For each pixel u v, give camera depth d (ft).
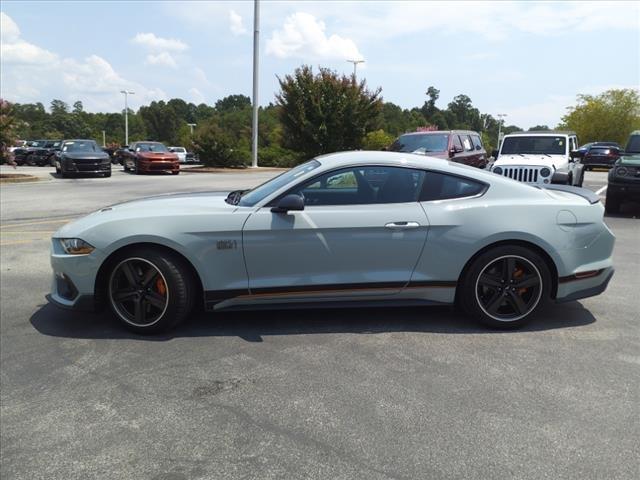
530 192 15.03
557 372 12.16
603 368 12.37
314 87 96.17
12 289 19.24
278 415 10.40
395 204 14.60
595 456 8.98
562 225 14.58
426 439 9.52
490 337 14.32
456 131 47.83
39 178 72.69
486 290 14.83
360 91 97.50
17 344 14.15
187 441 9.59
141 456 9.18
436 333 14.60
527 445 9.30
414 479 8.44
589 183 66.23
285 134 100.63
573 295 14.93
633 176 37.27
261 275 14.39
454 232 14.39
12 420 10.43
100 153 78.23
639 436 9.57
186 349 13.67
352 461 8.91
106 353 13.52
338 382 11.73
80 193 53.06
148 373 12.35
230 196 16.78
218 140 110.11
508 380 11.76
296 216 14.21
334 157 15.39
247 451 9.25
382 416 10.30
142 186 61.46
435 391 11.27
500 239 14.39
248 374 12.19
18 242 27.81
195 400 11.05
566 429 9.79
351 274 14.46
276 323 15.43
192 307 14.76
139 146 91.61
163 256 14.24
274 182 16.11
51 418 10.48
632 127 184.34
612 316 15.97
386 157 15.03
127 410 10.71
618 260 23.56
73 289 14.53
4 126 67.46
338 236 14.26
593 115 187.32
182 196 17.30
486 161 54.24
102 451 9.36
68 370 12.58
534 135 44.39
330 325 15.24
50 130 381.81
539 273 14.58
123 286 14.58
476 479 8.42
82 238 14.25
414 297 14.80
